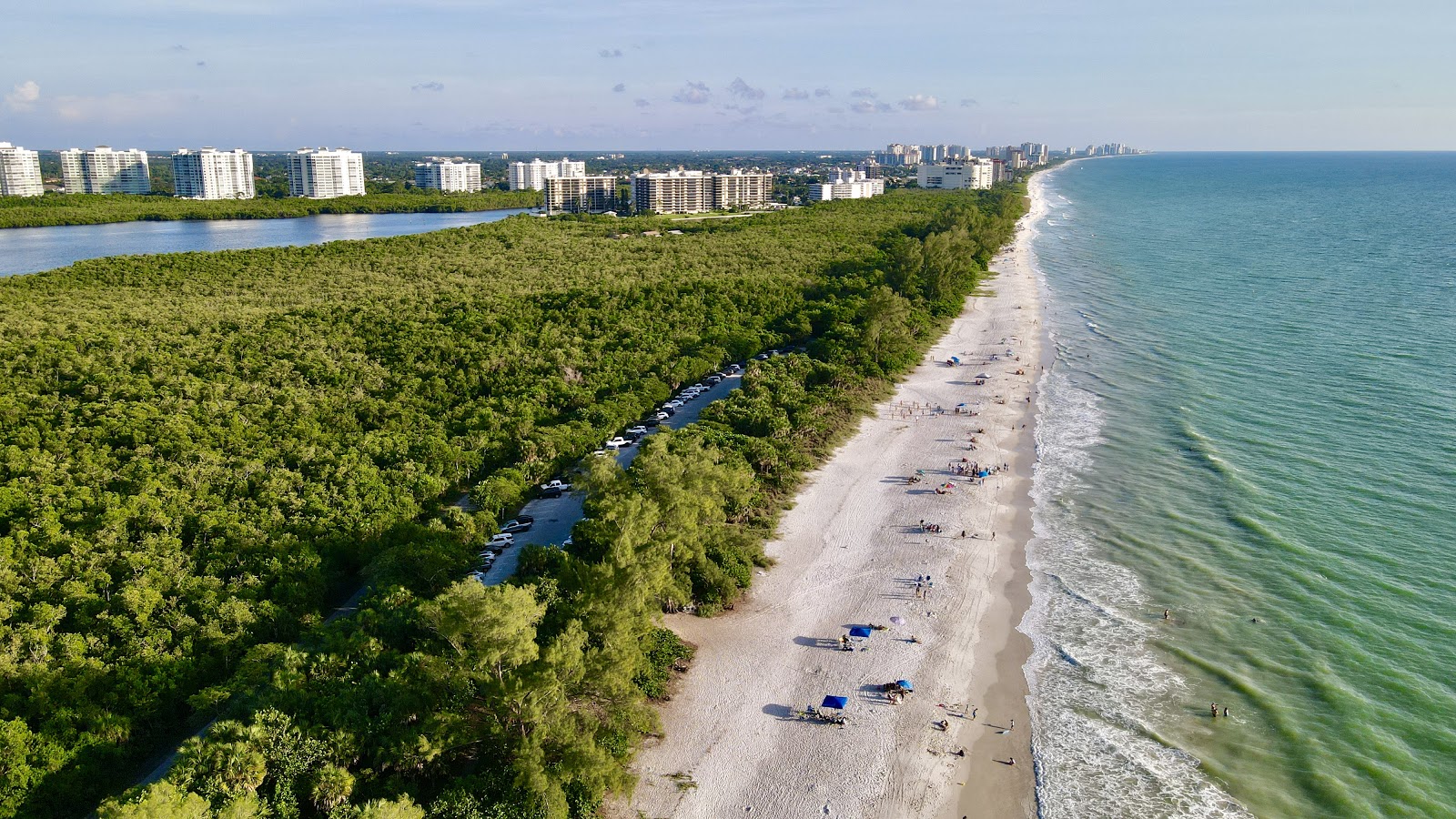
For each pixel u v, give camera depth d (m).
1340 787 65.06
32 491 103.69
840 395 147.00
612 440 132.50
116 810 50.03
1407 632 82.50
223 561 89.62
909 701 76.44
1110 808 64.69
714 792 66.75
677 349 171.38
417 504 105.38
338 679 68.69
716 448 114.56
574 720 65.06
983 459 127.19
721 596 90.56
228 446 122.81
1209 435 130.12
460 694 68.38
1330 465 117.94
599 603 72.12
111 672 72.38
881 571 97.38
